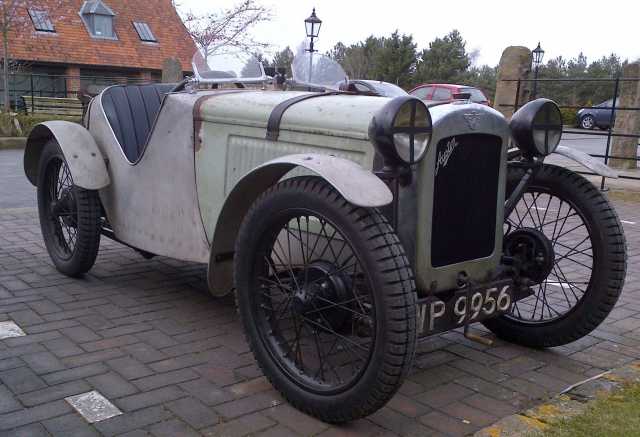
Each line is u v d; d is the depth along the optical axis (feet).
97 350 10.84
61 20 81.97
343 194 7.67
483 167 9.82
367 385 7.91
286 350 9.31
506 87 33.96
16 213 21.84
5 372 9.87
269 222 8.80
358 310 8.78
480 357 11.16
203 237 12.03
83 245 13.94
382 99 10.10
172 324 12.17
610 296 10.48
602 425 8.55
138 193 13.20
